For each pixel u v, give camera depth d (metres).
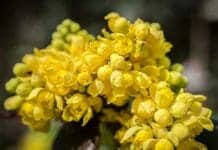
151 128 0.21
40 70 0.23
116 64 0.22
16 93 0.24
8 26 0.72
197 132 0.22
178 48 0.69
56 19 0.68
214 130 0.24
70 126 0.24
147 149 0.21
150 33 0.22
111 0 0.65
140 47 0.22
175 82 0.22
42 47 0.69
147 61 0.22
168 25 0.67
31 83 0.23
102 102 0.23
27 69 0.24
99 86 0.22
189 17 0.68
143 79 0.22
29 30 0.70
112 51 0.22
